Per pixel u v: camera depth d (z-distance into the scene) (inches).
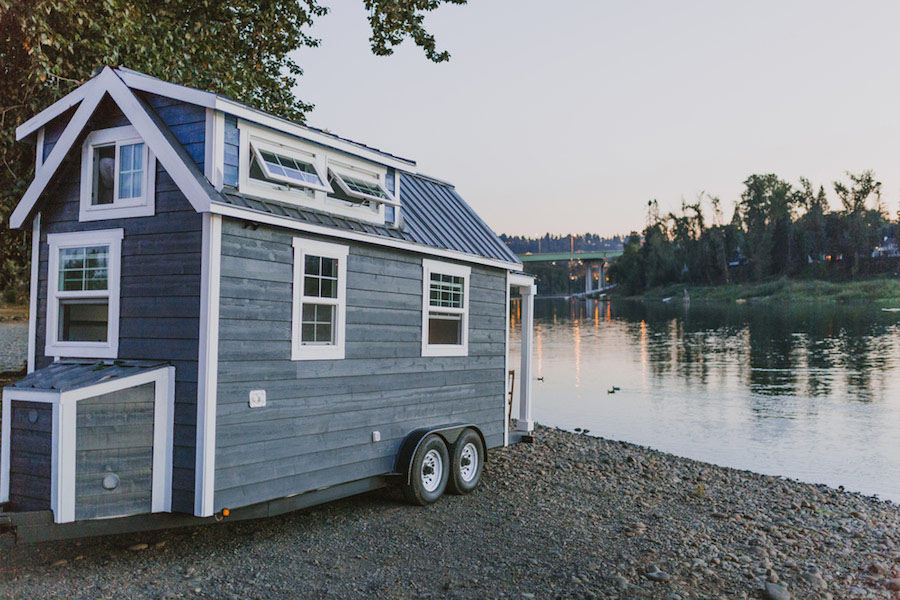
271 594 219.5
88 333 284.8
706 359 1614.2
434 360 362.3
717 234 5310.0
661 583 243.0
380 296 326.3
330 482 295.4
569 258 7278.5
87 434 231.6
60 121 297.0
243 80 606.9
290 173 284.5
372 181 342.3
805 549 306.2
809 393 1074.7
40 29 396.5
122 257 266.8
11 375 616.7
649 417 836.6
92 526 231.0
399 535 286.4
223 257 250.1
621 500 372.8
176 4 555.2
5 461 237.1
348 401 306.0
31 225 304.0
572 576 245.8
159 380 247.0
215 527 288.7
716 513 362.6
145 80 266.4
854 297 4151.1
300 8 671.8
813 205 5118.1
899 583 259.8
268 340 267.4
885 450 660.1
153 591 215.8
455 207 442.6
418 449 329.7
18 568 232.2
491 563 257.4
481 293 403.5
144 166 265.1
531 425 456.4
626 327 2824.8
